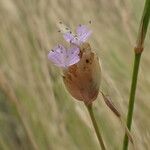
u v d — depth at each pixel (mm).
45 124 165
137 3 196
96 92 82
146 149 145
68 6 192
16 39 180
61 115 167
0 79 164
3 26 184
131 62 178
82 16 191
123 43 185
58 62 79
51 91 168
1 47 180
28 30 179
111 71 176
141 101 167
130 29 185
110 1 196
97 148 159
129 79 174
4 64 176
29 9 183
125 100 163
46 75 171
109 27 190
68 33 81
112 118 161
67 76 81
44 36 177
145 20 82
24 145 168
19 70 175
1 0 188
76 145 163
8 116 172
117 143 159
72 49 79
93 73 81
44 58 174
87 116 161
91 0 196
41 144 162
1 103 172
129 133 85
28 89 170
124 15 189
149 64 177
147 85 172
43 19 183
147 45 183
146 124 160
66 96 168
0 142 168
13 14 183
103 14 193
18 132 170
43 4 188
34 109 167
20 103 167
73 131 165
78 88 81
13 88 171
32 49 177
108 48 182
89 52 80
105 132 161
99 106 162
